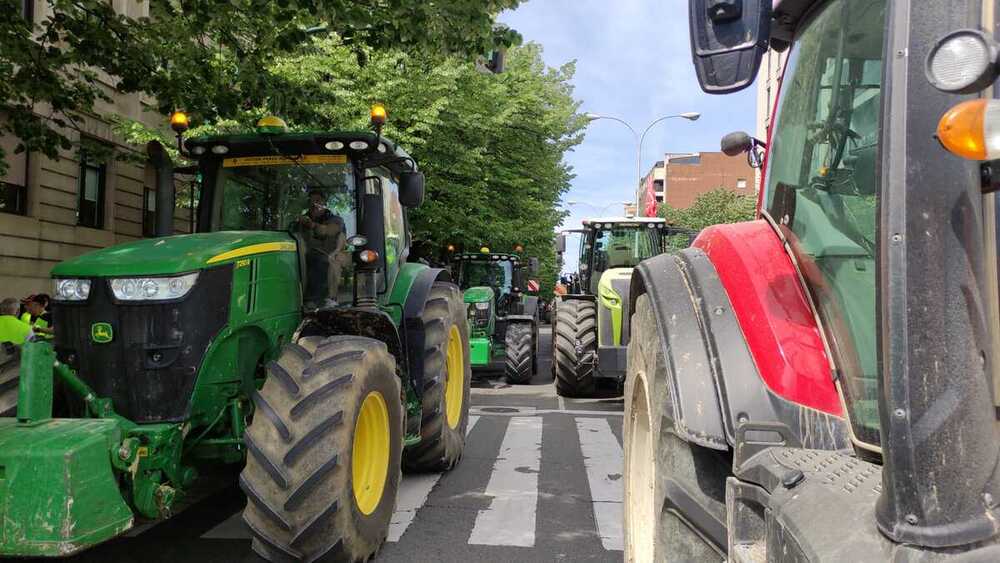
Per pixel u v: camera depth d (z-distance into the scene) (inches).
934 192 51.3
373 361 159.5
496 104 633.0
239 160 206.1
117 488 126.3
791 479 66.5
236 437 161.6
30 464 116.6
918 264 51.0
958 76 46.5
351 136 197.5
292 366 150.7
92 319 147.9
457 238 679.1
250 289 164.4
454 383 268.4
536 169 738.8
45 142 335.3
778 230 99.9
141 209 731.4
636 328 125.4
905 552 49.8
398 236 243.4
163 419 146.7
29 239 573.9
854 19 83.7
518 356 523.8
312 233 194.1
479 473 252.1
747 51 75.9
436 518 199.8
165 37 315.9
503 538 183.9
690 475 91.8
